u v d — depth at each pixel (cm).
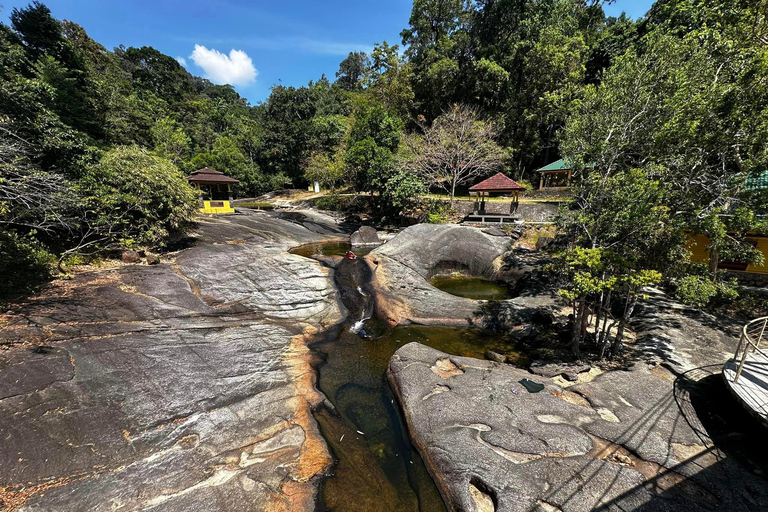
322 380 731
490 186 1947
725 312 939
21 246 898
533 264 1400
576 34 2681
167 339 728
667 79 798
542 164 3419
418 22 3562
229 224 1956
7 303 731
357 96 4447
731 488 405
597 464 442
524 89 2888
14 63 1819
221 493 419
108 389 548
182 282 1048
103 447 453
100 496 393
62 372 555
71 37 3650
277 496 428
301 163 4300
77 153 1243
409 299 1130
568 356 790
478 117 2867
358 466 503
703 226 639
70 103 2100
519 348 872
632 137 771
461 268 1552
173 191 1423
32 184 902
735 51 816
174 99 5409
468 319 1027
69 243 1141
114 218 1182
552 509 386
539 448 472
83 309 765
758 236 1097
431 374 680
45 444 436
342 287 1240
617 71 916
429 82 3238
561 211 823
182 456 464
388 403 657
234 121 5862
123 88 3966
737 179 670
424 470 492
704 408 552
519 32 3100
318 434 550
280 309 1013
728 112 670
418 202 2466
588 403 575
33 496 378
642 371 667
